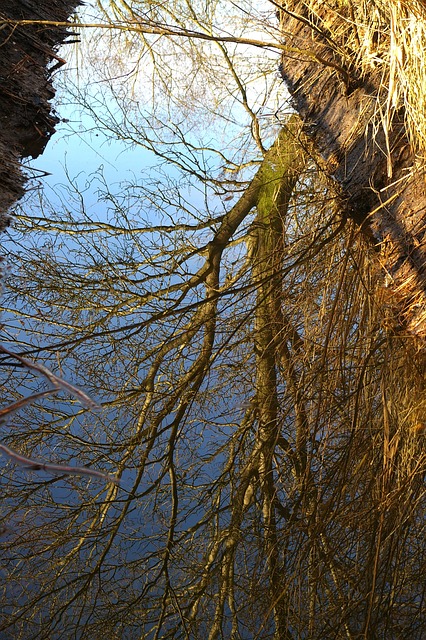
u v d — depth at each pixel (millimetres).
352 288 4406
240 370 6414
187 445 6578
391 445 3707
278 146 6328
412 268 2420
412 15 2346
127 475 6820
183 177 7402
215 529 6312
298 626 5242
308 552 4699
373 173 2740
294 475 5672
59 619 5844
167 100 7215
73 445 6328
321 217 5297
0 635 5949
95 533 6266
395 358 3646
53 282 6840
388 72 2789
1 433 6113
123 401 6492
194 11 6930
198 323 6266
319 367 4711
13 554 6203
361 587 4793
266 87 6633
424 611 4531
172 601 6195
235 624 5840
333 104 3215
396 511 4016
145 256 7324
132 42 6809
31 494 6129
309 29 3482
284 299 5656
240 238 7379
